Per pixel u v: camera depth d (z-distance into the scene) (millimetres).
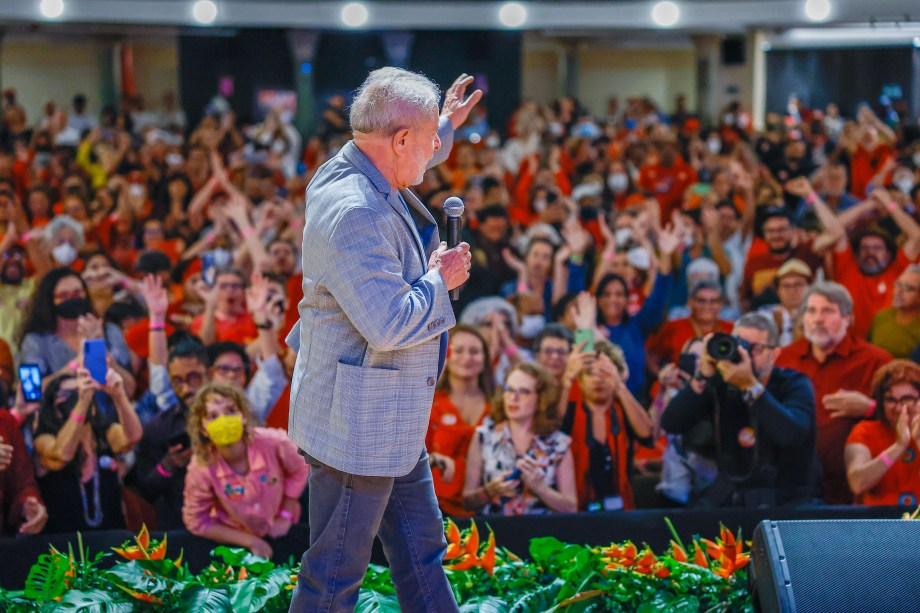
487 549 2904
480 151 10617
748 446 4145
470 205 7758
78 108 15094
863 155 10102
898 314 5320
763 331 4230
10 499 3906
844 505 4137
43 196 7758
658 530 3914
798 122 14070
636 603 2732
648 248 6039
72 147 11523
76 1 9570
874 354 4578
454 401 4316
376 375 2090
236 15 9953
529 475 4066
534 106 13516
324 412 2131
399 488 2287
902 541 2291
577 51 18281
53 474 3973
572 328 5344
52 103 15664
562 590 2736
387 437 2104
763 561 2328
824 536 2312
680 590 2754
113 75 16859
